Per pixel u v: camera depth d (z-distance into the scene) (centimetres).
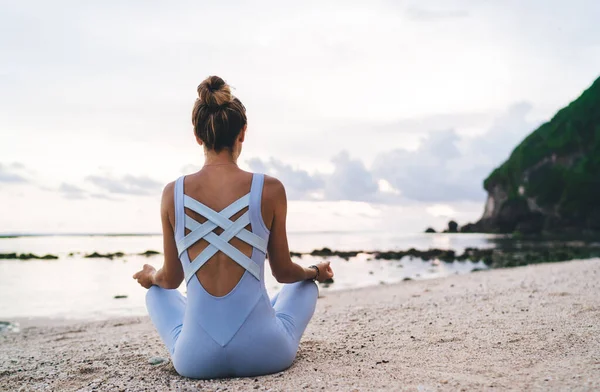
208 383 261
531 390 233
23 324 698
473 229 10338
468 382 251
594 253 2225
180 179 273
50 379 308
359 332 421
